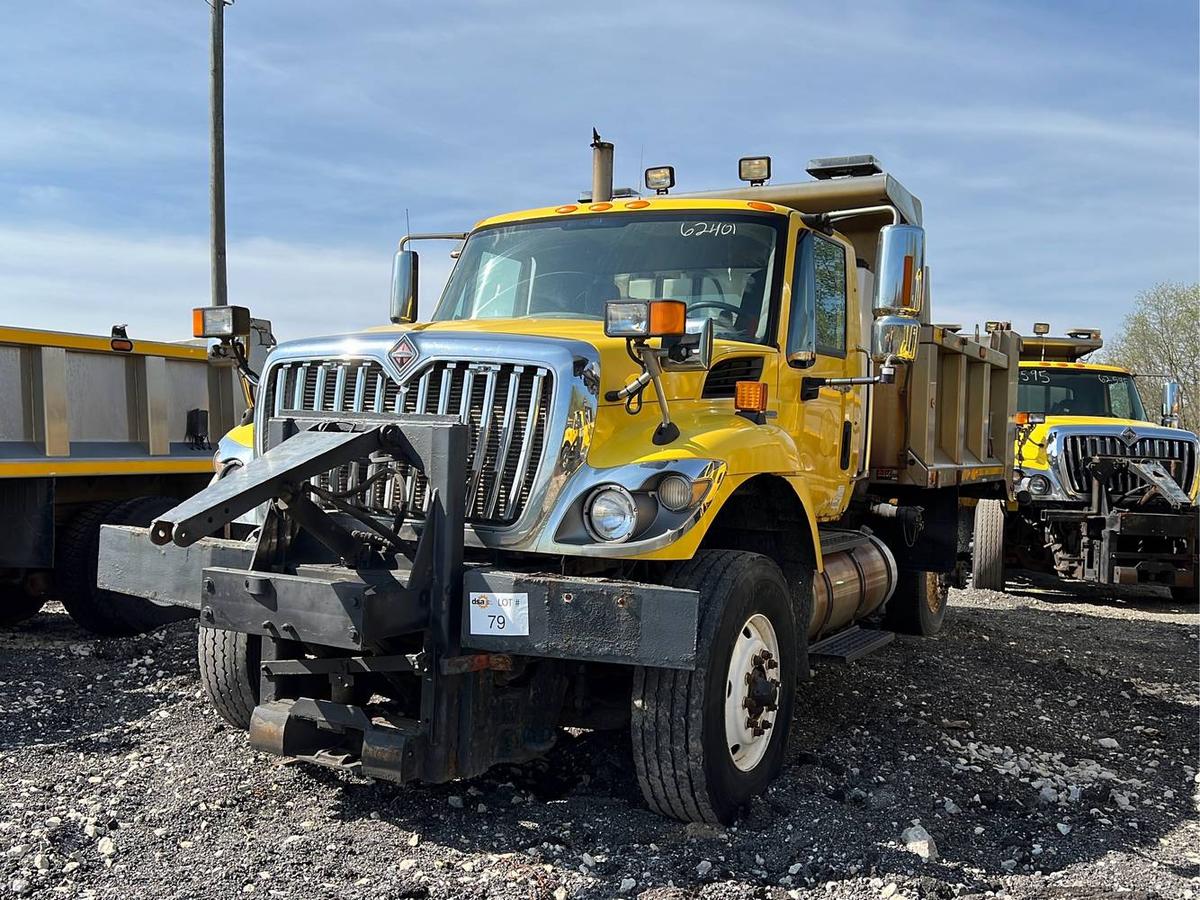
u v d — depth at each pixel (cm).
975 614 1010
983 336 958
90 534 721
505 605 378
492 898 350
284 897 345
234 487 364
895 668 713
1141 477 1166
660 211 568
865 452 659
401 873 366
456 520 390
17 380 691
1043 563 1290
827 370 582
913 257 477
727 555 433
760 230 545
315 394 449
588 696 456
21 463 676
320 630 368
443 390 416
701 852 392
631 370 430
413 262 644
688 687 398
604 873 375
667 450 407
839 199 666
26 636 776
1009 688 682
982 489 954
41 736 507
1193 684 738
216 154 1817
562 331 445
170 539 347
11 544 689
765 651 447
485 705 401
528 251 579
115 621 737
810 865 385
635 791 455
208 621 395
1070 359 1452
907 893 364
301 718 420
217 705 496
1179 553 1173
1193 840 436
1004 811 455
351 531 408
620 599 363
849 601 624
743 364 502
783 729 460
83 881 352
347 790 442
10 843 377
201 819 407
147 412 784
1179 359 3656
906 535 761
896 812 442
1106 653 837
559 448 396
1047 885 379
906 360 489
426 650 388
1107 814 460
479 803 436
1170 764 545
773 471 451
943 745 543
